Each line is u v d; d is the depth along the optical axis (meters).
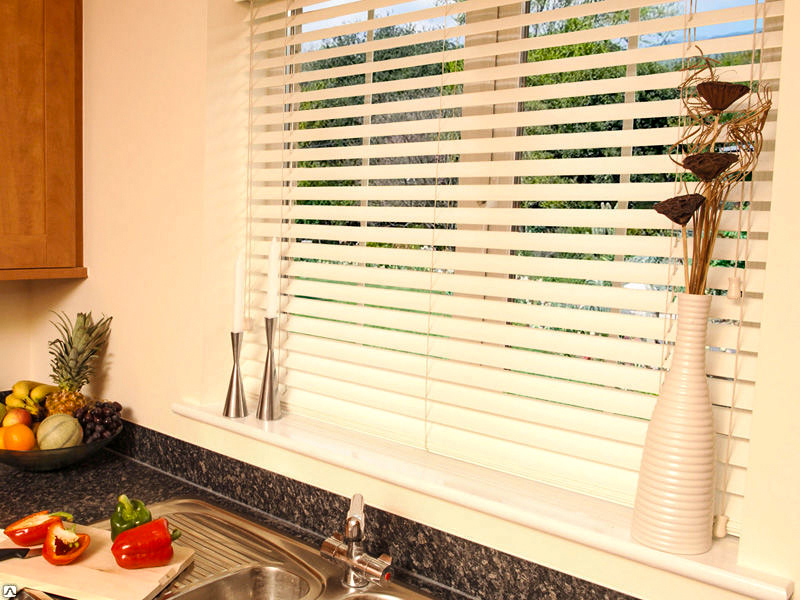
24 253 1.98
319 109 1.65
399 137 1.60
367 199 1.54
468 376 1.40
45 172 2.02
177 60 1.79
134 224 1.94
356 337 1.60
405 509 1.38
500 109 1.43
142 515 1.39
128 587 1.23
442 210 1.44
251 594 1.37
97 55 2.03
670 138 1.15
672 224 1.15
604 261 1.24
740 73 1.11
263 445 1.64
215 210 1.77
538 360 1.32
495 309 1.37
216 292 1.80
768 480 0.98
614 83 1.21
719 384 1.12
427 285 1.46
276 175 1.76
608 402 1.23
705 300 1.04
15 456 1.73
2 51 1.90
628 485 1.22
